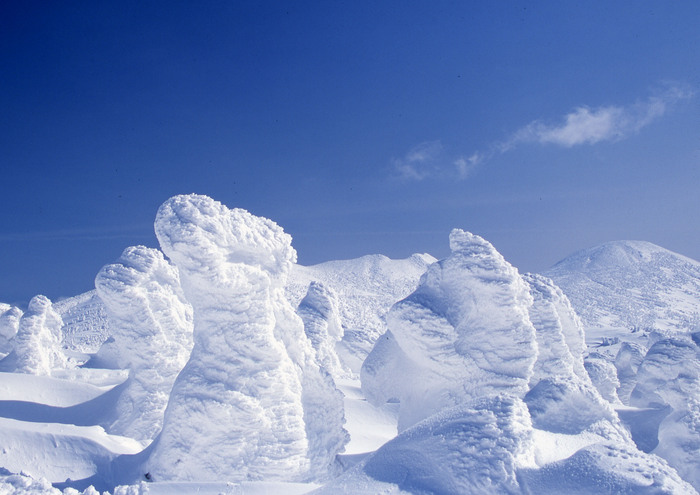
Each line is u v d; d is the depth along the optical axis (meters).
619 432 12.09
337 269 151.25
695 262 169.38
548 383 12.88
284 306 14.41
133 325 18.34
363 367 17.45
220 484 11.11
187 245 12.95
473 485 8.26
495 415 9.19
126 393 18.38
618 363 28.42
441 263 16.34
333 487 9.05
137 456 14.41
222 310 13.25
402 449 9.44
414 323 15.65
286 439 13.02
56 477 14.52
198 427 12.66
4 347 31.80
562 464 8.43
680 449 15.38
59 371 26.11
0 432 15.24
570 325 21.38
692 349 19.45
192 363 13.34
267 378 13.11
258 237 13.88
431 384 15.72
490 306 15.73
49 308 27.34
